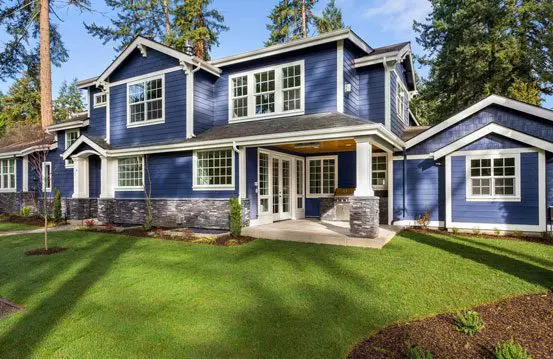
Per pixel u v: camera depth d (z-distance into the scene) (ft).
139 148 39.42
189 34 77.71
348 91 35.37
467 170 31.91
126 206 42.22
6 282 18.01
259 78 39.86
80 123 49.60
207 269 19.85
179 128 39.65
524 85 45.85
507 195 30.32
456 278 17.37
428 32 71.82
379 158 39.32
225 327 12.35
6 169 59.26
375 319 12.84
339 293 15.53
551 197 29.37
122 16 82.99
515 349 9.54
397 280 17.19
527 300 14.37
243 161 33.88
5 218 50.39
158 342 11.34
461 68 61.21
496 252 23.18
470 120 32.99
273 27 89.15
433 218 34.47
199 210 36.60
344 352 10.57
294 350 10.72
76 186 46.06
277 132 30.45
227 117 41.73
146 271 19.61
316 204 43.75
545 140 28.58
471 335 11.43
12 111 113.29
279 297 15.19
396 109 41.14
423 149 35.06
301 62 36.83
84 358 10.42
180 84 39.63
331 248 24.89
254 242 27.86
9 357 10.58
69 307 14.40
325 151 42.78
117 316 13.43
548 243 26.35
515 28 57.00
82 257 23.38
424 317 12.99
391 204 36.37
